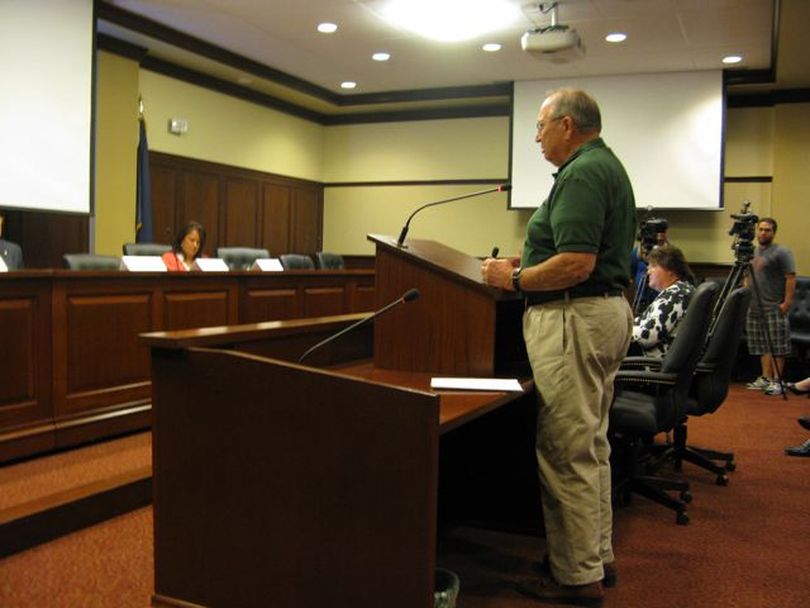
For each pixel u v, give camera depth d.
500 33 5.91
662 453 3.45
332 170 8.78
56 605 1.83
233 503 1.56
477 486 2.47
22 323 2.92
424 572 1.39
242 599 1.56
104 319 3.27
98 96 5.79
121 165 6.02
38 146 4.82
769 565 2.28
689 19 5.45
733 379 6.46
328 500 1.46
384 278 2.11
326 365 2.23
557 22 5.46
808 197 6.79
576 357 1.79
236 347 1.81
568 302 1.80
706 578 2.17
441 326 2.04
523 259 1.94
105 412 3.28
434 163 8.30
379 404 1.41
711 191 6.77
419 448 1.38
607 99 7.06
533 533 2.41
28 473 2.81
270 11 5.52
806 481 3.24
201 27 5.90
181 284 3.68
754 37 5.79
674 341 2.63
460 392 1.75
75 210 5.10
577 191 1.74
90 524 2.41
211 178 7.18
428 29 5.85
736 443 3.97
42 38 4.82
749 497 3.01
